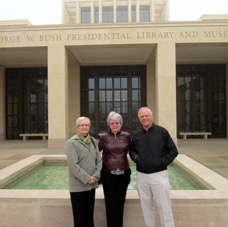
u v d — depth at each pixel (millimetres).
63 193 5293
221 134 23109
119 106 22906
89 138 4445
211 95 23094
